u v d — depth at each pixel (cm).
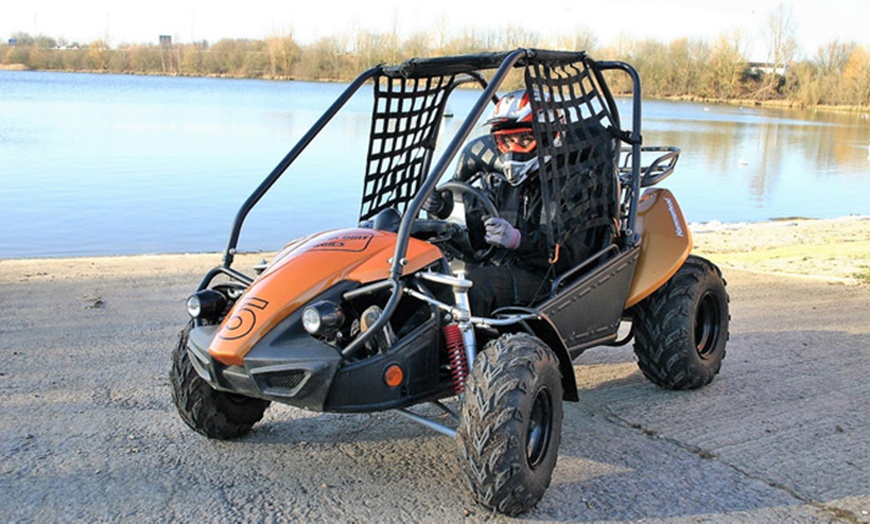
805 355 681
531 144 499
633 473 448
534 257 511
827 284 998
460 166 559
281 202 1948
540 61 469
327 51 10588
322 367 381
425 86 539
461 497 418
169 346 685
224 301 445
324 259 423
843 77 9506
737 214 2109
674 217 575
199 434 494
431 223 483
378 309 395
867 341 727
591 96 515
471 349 402
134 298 877
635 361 666
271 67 11212
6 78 9806
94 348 676
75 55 13012
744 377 620
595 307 513
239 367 398
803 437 503
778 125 6078
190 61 12125
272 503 409
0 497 410
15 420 512
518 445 375
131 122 4059
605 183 516
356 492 422
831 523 398
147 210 1803
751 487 434
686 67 9756
